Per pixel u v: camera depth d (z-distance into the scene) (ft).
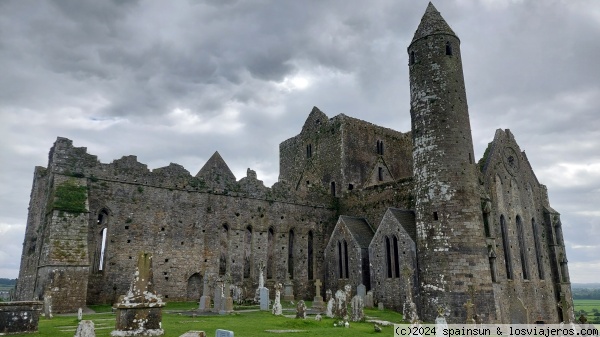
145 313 59.00
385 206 151.94
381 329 80.48
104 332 61.46
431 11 131.44
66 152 122.01
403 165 206.18
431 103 120.67
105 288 119.44
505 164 146.41
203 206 141.38
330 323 84.69
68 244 106.52
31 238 133.28
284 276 153.28
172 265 131.34
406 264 122.01
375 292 131.03
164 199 134.82
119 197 127.44
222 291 105.50
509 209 141.18
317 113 205.67
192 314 96.17
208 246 138.92
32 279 115.14
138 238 127.65
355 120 194.08
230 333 46.78
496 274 116.88
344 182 180.75
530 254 143.13
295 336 64.85
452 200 112.16
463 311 104.32
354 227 148.15
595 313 302.66
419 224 116.98
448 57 123.75
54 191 114.42
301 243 160.76
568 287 150.61
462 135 118.21
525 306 131.85
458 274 106.93
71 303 102.17
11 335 58.75
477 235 110.83
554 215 157.17
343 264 144.56
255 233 150.20
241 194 150.10
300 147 211.20
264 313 99.60
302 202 164.86
